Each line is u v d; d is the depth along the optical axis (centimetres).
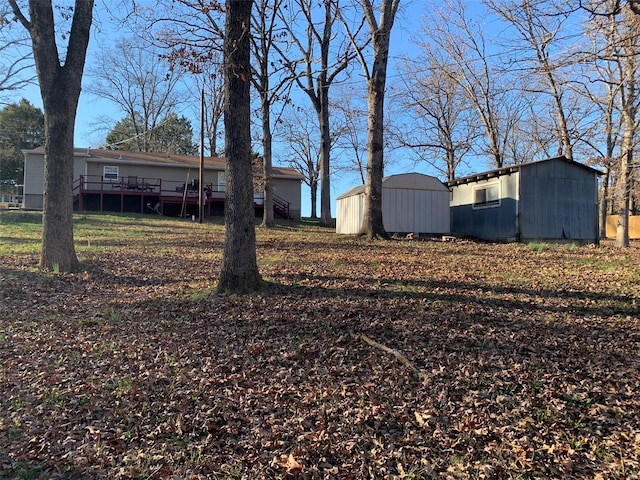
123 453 330
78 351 524
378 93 1519
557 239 1752
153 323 619
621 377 433
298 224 2838
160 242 1473
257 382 440
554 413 374
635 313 618
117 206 2998
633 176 1573
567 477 297
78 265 984
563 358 477
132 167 3066
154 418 378
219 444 342
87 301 744
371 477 300
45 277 884
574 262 1052
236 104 717
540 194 1744
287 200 3403
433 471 304
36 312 676
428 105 3300
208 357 498
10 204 3925
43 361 497
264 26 1107
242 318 621
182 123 5444
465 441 339
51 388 431
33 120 4997
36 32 914
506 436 345
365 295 717
